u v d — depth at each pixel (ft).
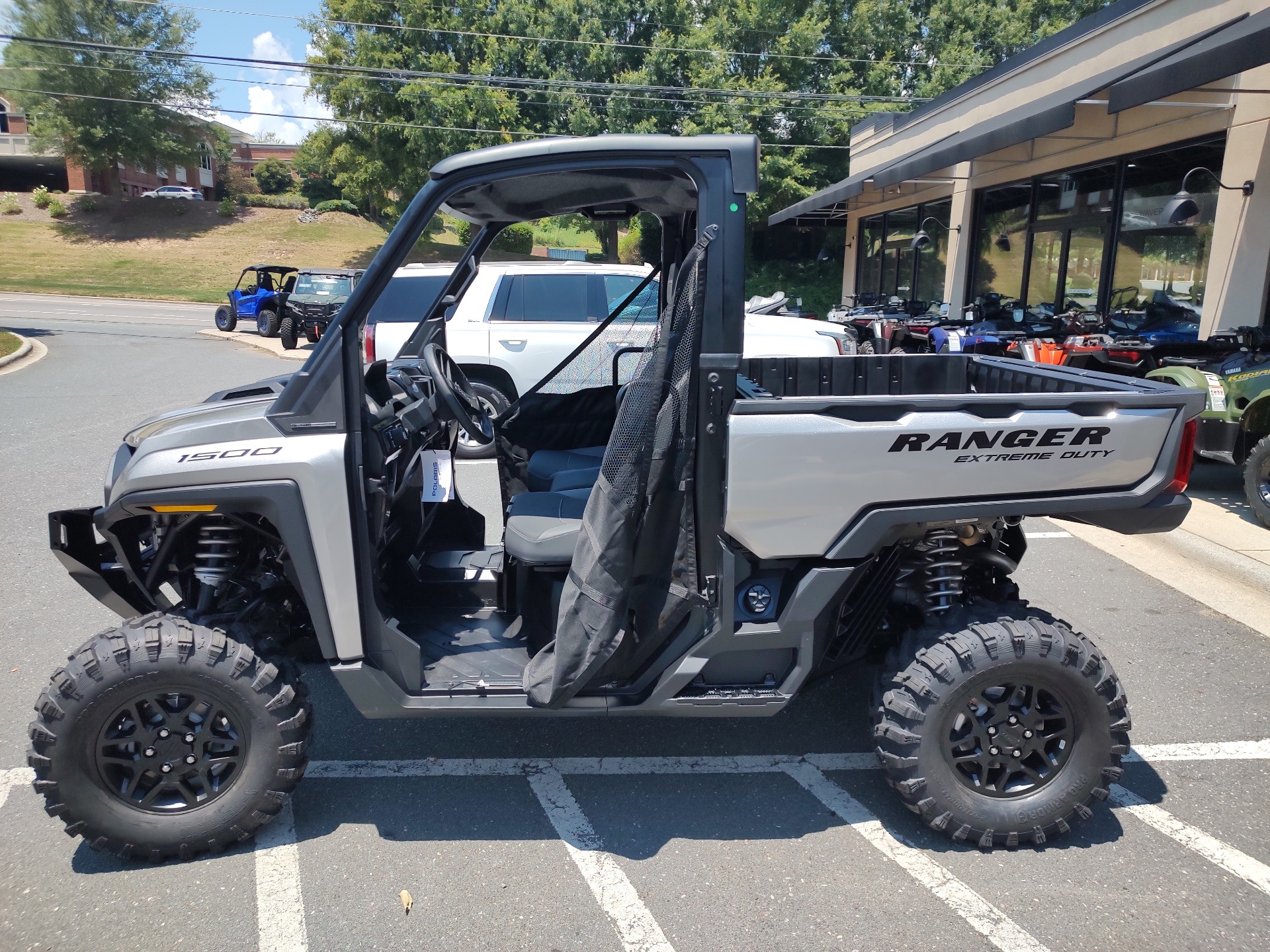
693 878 9.22
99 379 45.24
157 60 153.17
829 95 96.32
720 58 102.68
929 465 9.16
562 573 10.30
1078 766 9.43
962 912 8.69
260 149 258.37
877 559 10.15
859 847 9.77
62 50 148.05
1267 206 29.30
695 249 8.86
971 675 9.11
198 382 44.55
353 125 114.83
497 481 24.64
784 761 11.60
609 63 104.27
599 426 15.39
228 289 118.62
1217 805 10.52
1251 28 28.35
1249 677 13.85
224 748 9.36
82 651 8.96
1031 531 21.61
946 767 9.37
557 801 10.66
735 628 9.43
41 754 8.86
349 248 145.69
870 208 69.26
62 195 163.22
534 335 25.89
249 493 8.97
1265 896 8.91
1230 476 25.71
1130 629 15.74
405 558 11.68
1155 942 8.27
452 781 11.10
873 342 42.04
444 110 105.19
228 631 9.53
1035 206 45.60
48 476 25.29
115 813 9.14
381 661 9.46
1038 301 45.57
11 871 9.29
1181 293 34.76
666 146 8.82
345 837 9.92
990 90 50.55
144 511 9.23
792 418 8.92
